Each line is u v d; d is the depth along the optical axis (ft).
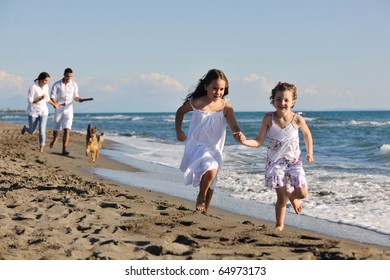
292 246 19.77
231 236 21.20
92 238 20.27
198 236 21.17
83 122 243.19
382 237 24.90
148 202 29.07
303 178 24.16
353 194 36.01
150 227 22.43
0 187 31.50
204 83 25.64
